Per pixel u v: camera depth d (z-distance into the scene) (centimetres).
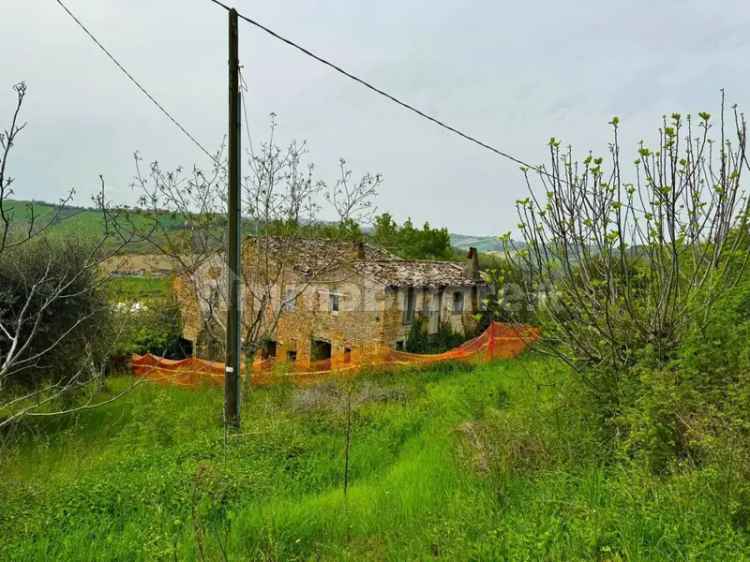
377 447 862
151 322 2105
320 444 877
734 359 530
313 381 1524
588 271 641
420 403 1159
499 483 541
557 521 414
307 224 1733
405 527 512
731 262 592
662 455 496
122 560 489
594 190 616
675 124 569
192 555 480
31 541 521
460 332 2595
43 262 1165
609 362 634
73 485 676
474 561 398
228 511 571
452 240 4444
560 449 594
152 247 1514
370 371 1705
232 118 959
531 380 876
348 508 577
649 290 626
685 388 501
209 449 843
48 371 1247
